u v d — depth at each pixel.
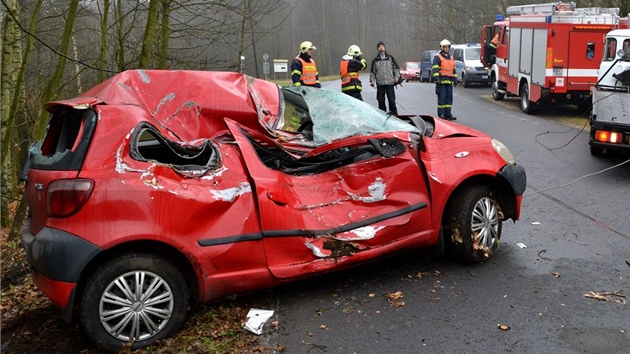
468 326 4.12
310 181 4.81
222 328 4.17
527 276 4.95
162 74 4.90
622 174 8.67
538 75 15.59
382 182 4.87
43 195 3.86
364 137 4.81
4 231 9.01
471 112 17.17
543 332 4.00
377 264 5.30
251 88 5.23
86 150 3.89
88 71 10.16
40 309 4.72
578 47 14.83
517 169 5.40
